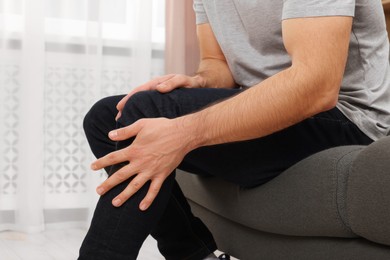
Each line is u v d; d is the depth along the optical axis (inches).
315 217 34.9
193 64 93.8
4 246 74.5
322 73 33.5
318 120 39.3
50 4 87.7
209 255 47.9
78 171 90.0
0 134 85.0
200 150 40.1
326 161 35.0
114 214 34.4
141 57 91.0
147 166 34.8
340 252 34.0
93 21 88.0
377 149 31.1
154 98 38.1
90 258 34.4
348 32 34.8
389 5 70.5
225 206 45.9
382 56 42.0
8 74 85.8
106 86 91.8
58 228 88.7
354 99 40.8
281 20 40.7
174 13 91.4
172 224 46.8
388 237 29.7
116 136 35.6
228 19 47.4
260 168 39.6
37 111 84.9
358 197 31.5
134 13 91.1
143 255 68.8
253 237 43.7
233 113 35.0
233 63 47.4
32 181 84.4
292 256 38.6
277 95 33.9
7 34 85.3
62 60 88.5
